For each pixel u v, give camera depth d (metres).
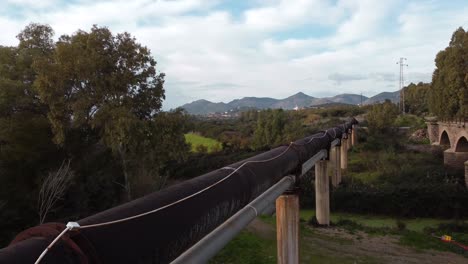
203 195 4.32
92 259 2.60
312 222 24.94
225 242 5.22
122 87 27.55
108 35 27.48
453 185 34.53
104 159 30.80
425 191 33.38
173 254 3.61
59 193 23.17
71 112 27.42
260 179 6.28
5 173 25.25
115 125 25.44
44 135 28.11
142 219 3.25
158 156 29.33
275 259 14.84
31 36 31.42
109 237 2.83
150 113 30.09
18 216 22.88
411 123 76.88
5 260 2.14
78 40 28.00
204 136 79.00
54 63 26.61
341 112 99.50
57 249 2.41
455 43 46.47
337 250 19.27
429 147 54.50
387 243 21.59
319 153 16.36
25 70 29.52
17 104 28.20
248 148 57.31
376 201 33.59
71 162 28.66
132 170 29.98
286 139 54.44
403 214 32.81
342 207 34.50
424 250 20.84
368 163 47.50
